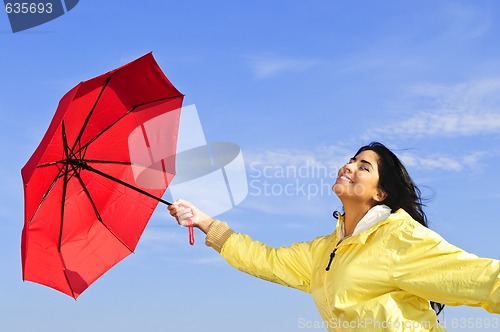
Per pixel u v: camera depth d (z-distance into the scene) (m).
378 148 3.05
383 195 3.00
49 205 3.03
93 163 3.18
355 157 3.07
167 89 3.16
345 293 2.82
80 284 3.09
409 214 3.02
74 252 3.12
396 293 2.76
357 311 2.76
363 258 2.81
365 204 2.99
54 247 3.06
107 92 3.03
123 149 3.23
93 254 3.16
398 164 3.03
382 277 2.75
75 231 3.14
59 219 3.08
